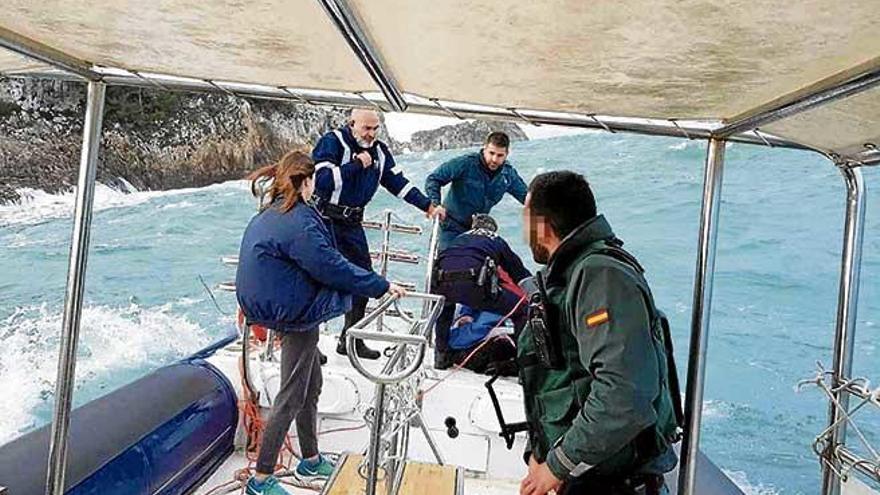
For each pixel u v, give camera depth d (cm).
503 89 143
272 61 133
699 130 171
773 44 93
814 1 74
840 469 171
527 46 106
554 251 152
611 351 135
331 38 108
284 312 232
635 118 167
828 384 201
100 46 134
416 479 229
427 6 90
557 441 148
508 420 275
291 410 239
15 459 188
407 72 135
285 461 274
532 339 154
